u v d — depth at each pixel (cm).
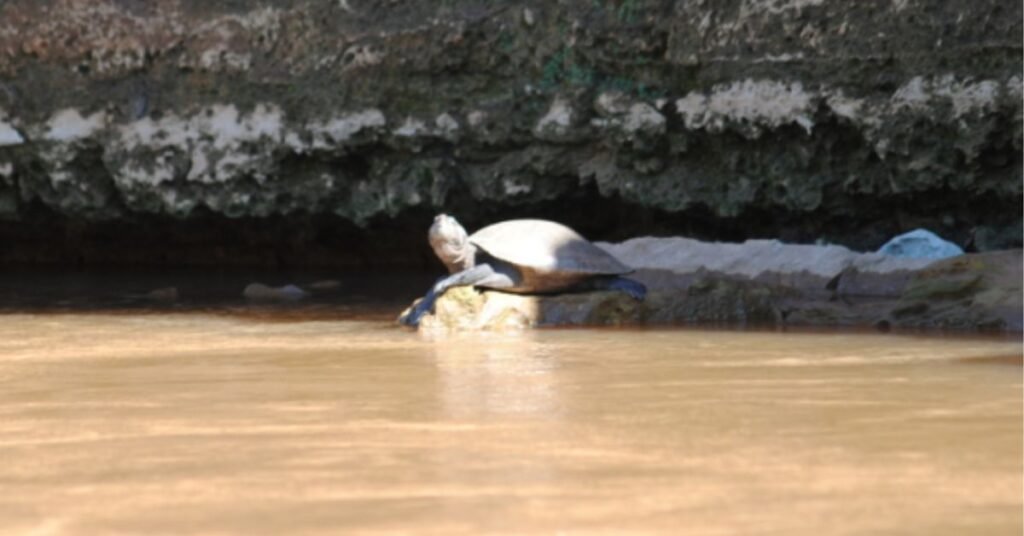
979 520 948
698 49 3638
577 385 1753
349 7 4003
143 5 4159
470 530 940
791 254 3130
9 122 4222
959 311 2592
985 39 3291
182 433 1404
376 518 985
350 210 4125
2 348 2470
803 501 1016
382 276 4094
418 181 4025
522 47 3872
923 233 3322
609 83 3809
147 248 4603
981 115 3303
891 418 1405
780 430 1340
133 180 4172
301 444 1313
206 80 4122
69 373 2041
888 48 3406
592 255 2844
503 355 2188
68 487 1127
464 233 2814
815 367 1945
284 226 4416
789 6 3516
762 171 3669
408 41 3934
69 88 4206
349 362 2128
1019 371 1855
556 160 3912
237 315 3095
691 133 3719
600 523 954
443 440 1318
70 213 4325
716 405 1531
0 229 4600
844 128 3528
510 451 1248
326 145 4031
